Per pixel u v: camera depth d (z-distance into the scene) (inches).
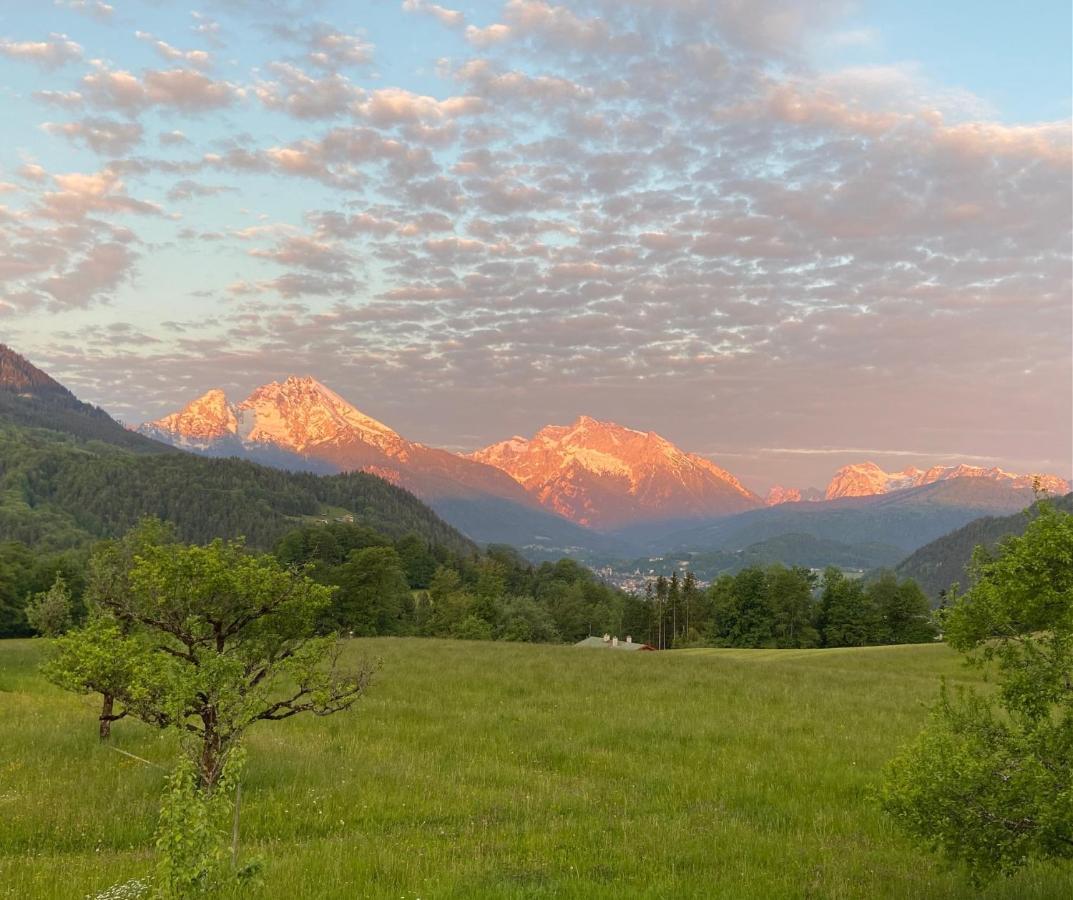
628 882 394.9
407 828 505.4
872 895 379.6
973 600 366.0
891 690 1246.9
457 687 1218.6
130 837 476.4
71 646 516.1
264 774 616.4
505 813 546.3
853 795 611.8
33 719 900.0
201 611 541.3
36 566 3804.1
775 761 726.5
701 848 458.9
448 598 4847.4
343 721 904.3
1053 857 343.0
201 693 501.4
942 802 333.1
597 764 719.1
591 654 1854.1
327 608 584.7
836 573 4340.6
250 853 426.6
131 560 546.3
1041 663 345.4
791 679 1390.3
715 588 5132.9
